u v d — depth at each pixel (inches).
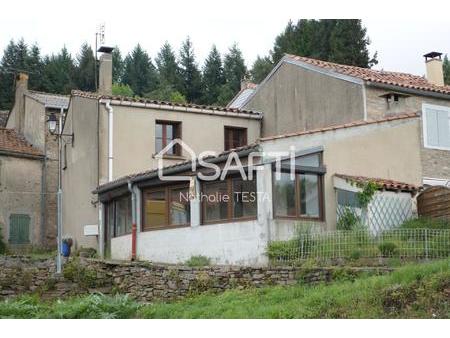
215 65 2667.3
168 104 1042.1
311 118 1050.1
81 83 2477.9
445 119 1032.8
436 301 497.4
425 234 665.0
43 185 1258.0
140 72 2856.8
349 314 501.4
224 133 1095.6
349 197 761.6
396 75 1088.8
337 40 1796.3
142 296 703.1
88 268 746.8
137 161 1013.2
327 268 630.5
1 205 1208.2
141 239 844.0
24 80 1432.1
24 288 738.2
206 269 678.5
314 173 764.6
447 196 774.5
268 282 650.8
